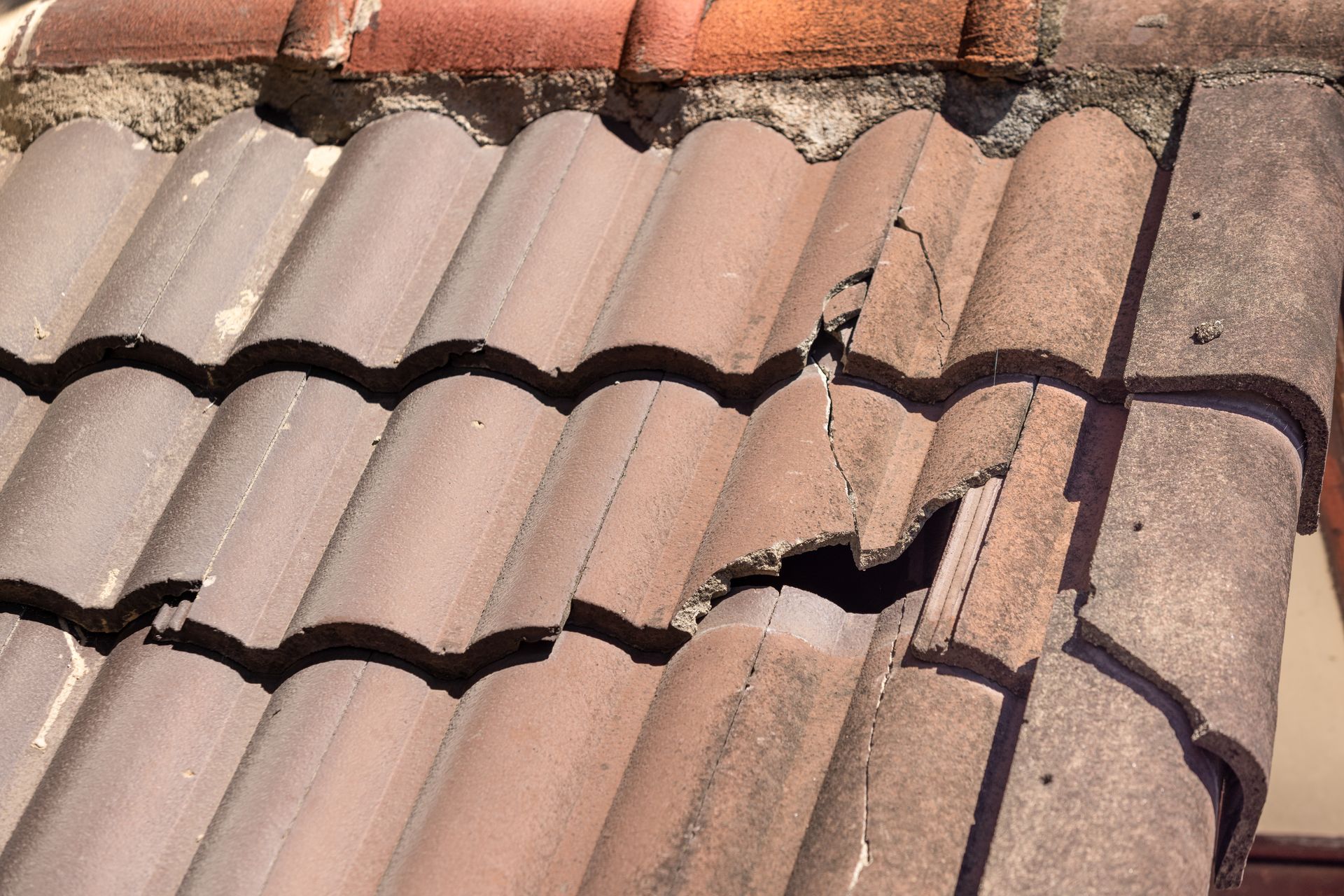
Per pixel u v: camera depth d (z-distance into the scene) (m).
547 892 1.65
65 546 2.04
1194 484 1.68
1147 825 1.42
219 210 2.39
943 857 1.50
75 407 2.19
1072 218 2.07
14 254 2.38
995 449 1.83
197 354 2.22
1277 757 4.33
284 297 2.22
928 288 2.07
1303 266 1.88
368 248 2.27
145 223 2.40
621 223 2.29
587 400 2.07
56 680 1.98
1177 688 1.50
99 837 1.76
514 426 2.08
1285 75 2.12
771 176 2.27
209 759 1.85
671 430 2.00
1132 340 1.86
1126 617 1.56
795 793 1.64
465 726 1.80
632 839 1.62
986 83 2.26
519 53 2.44
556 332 2.14
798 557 1.94
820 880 1.52
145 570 1.98
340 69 2.51
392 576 1.88
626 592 1.83
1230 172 2.03
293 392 2.14
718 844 1.59
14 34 2.69
